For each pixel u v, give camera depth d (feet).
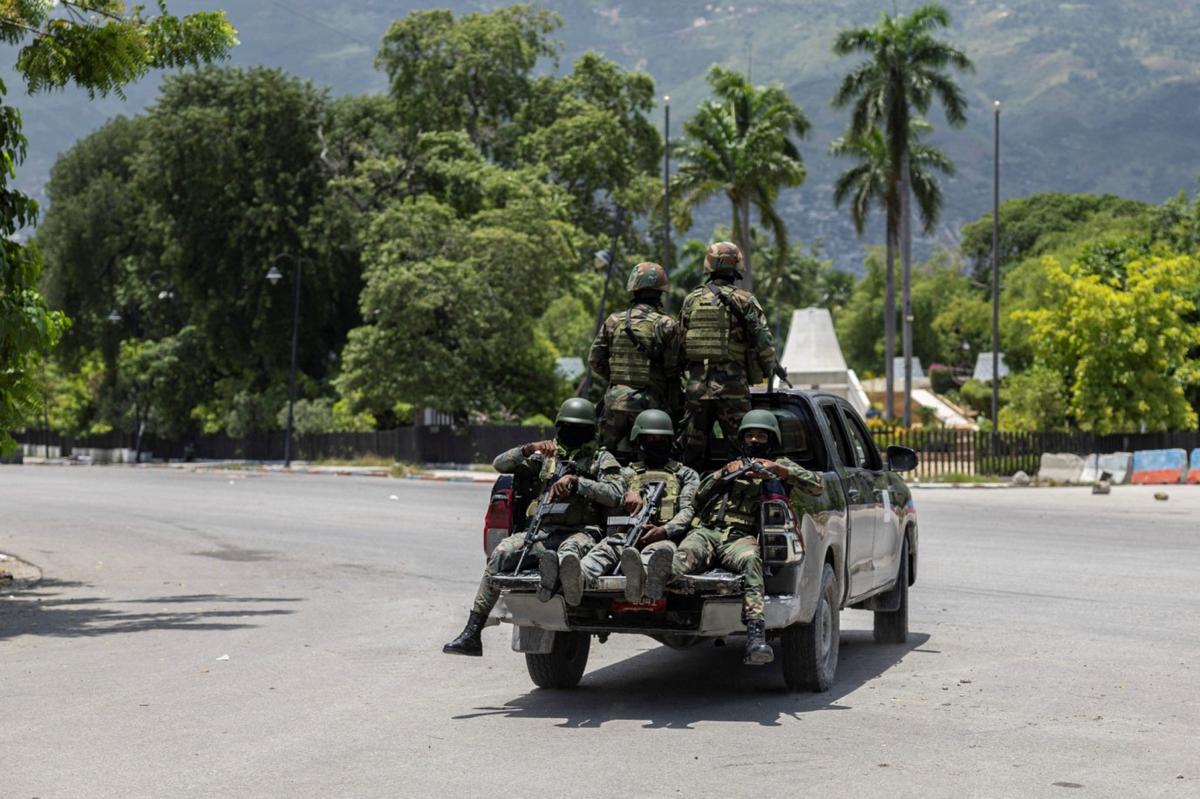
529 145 226.58
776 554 26.89
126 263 271.28
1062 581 51.26
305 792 20.89
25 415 52.34
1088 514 90.99
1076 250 295.07
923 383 296.71
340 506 99.55
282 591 49.83
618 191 223.71
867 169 218.79
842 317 417.08
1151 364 162.50
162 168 226.17
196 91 229.66
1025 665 33.12
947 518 86.53
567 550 26.50
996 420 165.17
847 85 201.36
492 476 153.38
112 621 42.11
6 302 46.37
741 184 200.64
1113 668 32.60
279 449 224.94
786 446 31.53
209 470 192.44
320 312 226.79
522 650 29.07
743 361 31.07
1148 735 24.98
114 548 68.59
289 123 222.89
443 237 181.06
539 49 240.94
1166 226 272.51
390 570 56.70
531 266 179.83
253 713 27.45
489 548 29.43
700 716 27.04
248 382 236.63
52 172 291.99
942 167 218.18
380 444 195.72
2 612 44.55
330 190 221.46
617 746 24.14
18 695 29.60
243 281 223.10
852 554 32.04
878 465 36.68
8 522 86.79
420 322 177.17
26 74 48.16
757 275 364.99
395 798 20.47
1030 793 20.63
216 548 67.92
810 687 29.58
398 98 232.32
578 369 247.50
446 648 27.73
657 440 28.19
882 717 26.78
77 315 279.08
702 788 20.95
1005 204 426.10
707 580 26.40
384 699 29.12
